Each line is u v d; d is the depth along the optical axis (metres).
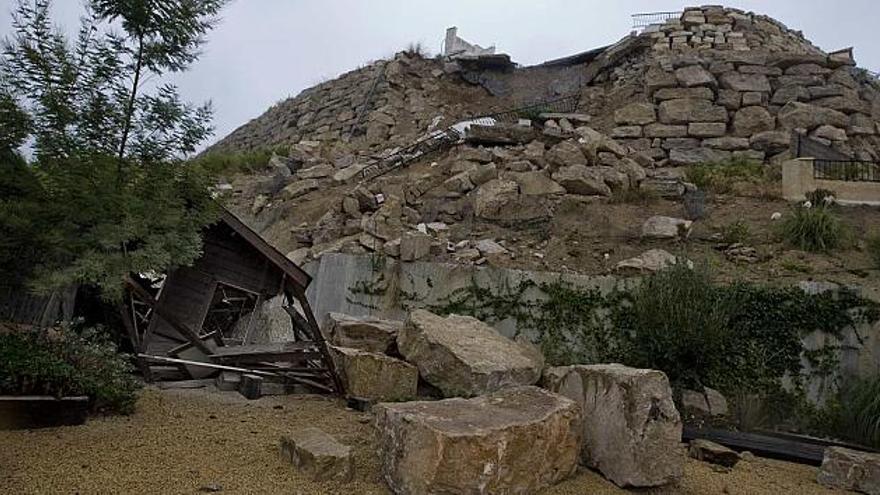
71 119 4.68
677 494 4.48
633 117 16.30
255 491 3.69
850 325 8.37
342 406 6.44
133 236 4.79
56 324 5.98
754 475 5.56
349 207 13.12
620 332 9.01
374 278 10.57
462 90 21.88
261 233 14.27
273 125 24.81
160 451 4.25
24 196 4.50
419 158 16.06
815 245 10.12
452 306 9.95
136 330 6.88
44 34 4.62
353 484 3.99
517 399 4.57
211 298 7.33
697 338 8.14
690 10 19.67
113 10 4.96
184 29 5.23
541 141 15.19
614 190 12.88
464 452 3.66
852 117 15.66
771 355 8.43
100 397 4.94
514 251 11.08
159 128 5.14
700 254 10.33
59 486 3.49
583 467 4.73
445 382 6.71
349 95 22.62
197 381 7.02
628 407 4.45
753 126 15.57
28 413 4.46
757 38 18.91
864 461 5.29
